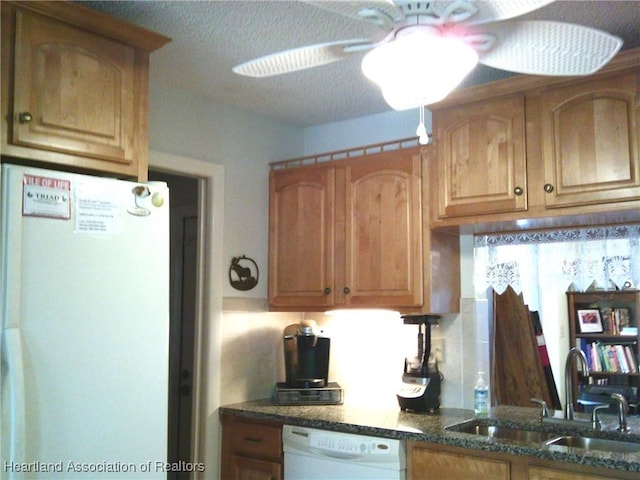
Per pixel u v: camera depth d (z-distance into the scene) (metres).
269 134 3.64
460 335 3.16
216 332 3.23
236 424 3.18
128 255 2.08
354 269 3.20
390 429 2.67
